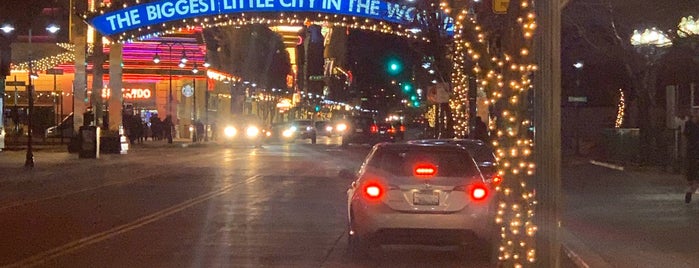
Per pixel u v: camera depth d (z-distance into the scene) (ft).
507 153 28.35
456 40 66.95
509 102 28.27
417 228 39.60
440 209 39.73
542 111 22.38
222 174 100.94
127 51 211.00
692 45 101.45
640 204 66.23
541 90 22.31
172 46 211.61
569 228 52.95
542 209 22.68
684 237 49.03
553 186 22.52
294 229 52.49
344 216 59.26
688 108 105.70
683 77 110.93
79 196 73.26
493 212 40.04
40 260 40.68
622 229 52.49
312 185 85.25
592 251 44.19
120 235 49.52
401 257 42.73
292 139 231.71
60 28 198.70
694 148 65.87
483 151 50.75
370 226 40.01
